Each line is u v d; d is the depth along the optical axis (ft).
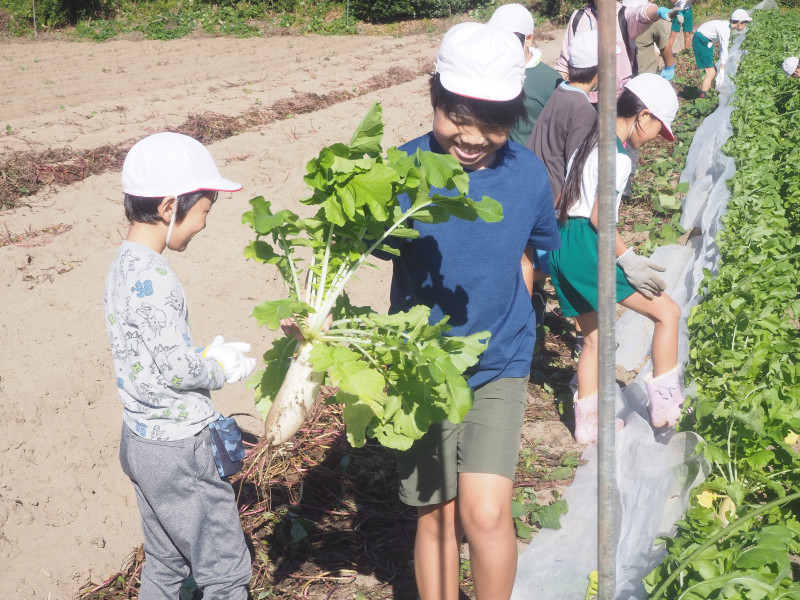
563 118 15.92
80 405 15.92
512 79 8.72
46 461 14.08
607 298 6.03
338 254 8.99
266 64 55.62
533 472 14.55
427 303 9.68
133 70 52.54
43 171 27.84
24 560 11.91
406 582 11.91
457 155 9.26
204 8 76.89
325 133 34.73
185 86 44.98
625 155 13.79
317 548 12.66
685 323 16.58
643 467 12.31
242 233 23.53
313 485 14.03
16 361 16.81
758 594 8.17
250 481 14.05
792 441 13.21
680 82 49.06
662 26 35.88
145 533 9.79
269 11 78.59
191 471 9.25
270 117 37.86
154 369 8.97
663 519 11.44
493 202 8.58
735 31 54.65
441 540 10.05
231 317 19.44
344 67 53.42
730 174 24.45
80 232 22.82
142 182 8.92
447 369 7.99
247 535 12.82
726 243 18.33
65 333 18.11
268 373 9.56
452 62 8.70
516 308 9.85
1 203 25.30
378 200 8.21
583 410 15.33
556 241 10.36
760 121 31.17
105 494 13.67
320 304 8.70
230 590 9.71
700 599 8.41
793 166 24.71
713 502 11.40
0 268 20.52
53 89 45.57
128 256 8.99
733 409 11.50
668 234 24.39
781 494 11.48
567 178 14.05
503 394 9.70
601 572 6.59
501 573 9.46
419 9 79.92
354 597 11.64
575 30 21.57
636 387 15.89
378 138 8.53
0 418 14.83
